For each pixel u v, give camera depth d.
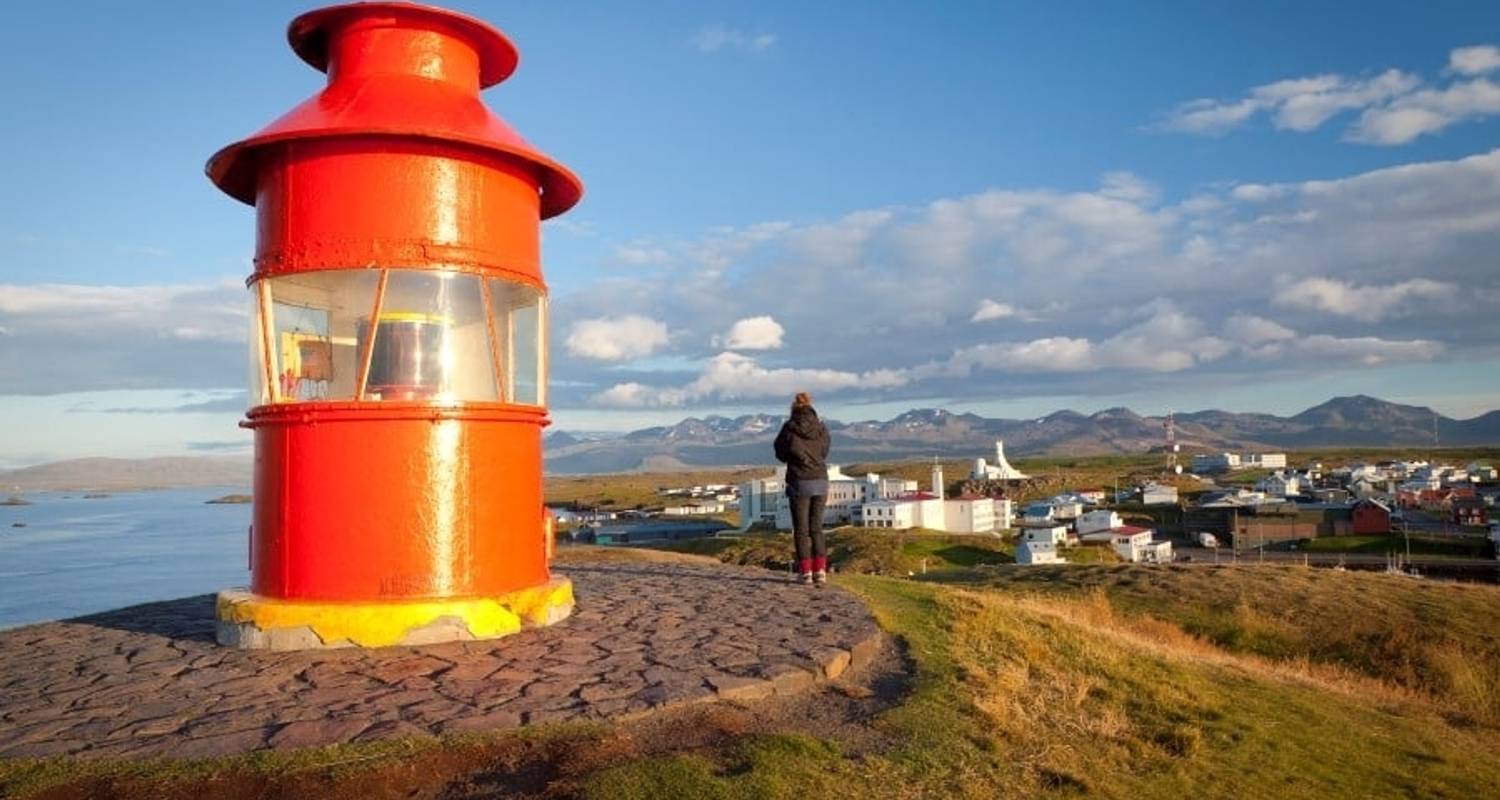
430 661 6.89
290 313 8.11
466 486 7.77
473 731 5.29
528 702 5.86
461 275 8.02
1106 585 21.12
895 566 62.16
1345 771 7.05
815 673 6.91
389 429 7.52
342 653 7.13
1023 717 6.50
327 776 4.71
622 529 111.06
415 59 8.21
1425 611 17.47
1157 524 105.44
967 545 76.94
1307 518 99.38
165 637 7.93
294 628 7.27
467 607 7.56
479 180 8.10
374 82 8.02
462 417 7.75
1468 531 90.88
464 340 8.07
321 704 5.81
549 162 8.43
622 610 9.13
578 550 18.48
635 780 4.74
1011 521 111.06
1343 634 16.55
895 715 6.20
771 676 6.59
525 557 8.30
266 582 7.68
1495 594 18.89
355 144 7.74
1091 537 85.50
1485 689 13.29
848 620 8.70
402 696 5.98
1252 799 6.01
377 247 7.68
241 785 4.65
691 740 5.48
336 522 7.46
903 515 96.75
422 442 7.59
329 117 7.69
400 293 7.87
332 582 7.43
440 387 7.95
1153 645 10.75
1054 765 5.75
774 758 5.14
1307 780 6.62
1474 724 10.26
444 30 8.34
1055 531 77.94
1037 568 25.19
